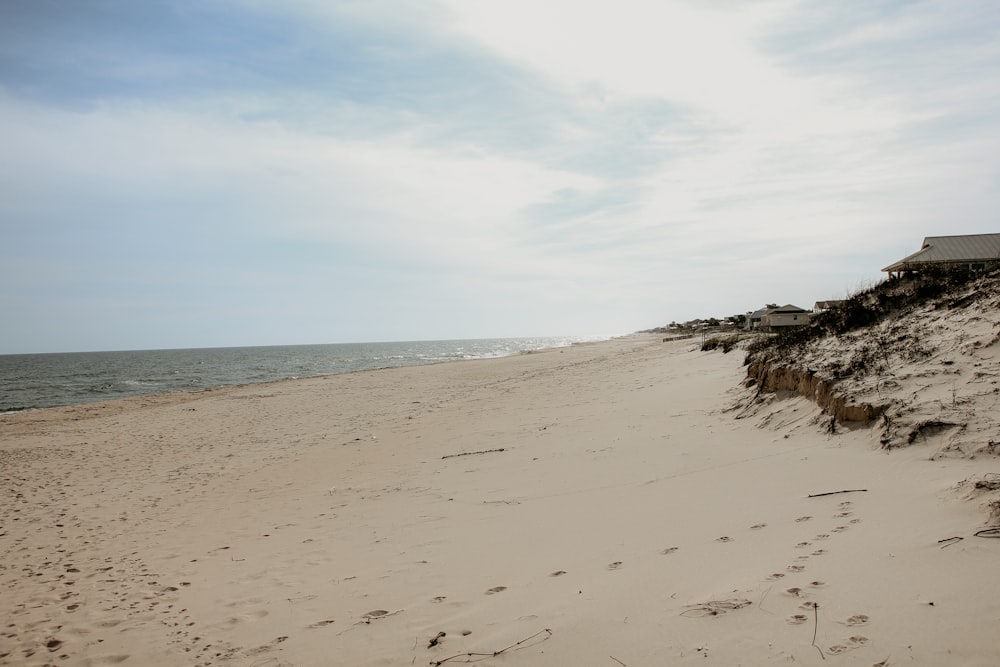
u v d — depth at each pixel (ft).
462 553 19.27
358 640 13.79
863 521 15.11
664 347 163.32
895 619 10.00
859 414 24.45
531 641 12.12
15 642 16.16
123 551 25.12
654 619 11.99
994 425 18.95
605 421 41.91
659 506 20.65
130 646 15.33
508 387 84.43
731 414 35.86
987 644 8.75
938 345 25.99
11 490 39.75
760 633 10.54
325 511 28.19
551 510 22.62
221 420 71.51
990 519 12.95
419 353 406.82
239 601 17.75
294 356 398.62
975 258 97.50
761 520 17.06
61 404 119.14
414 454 40.22
